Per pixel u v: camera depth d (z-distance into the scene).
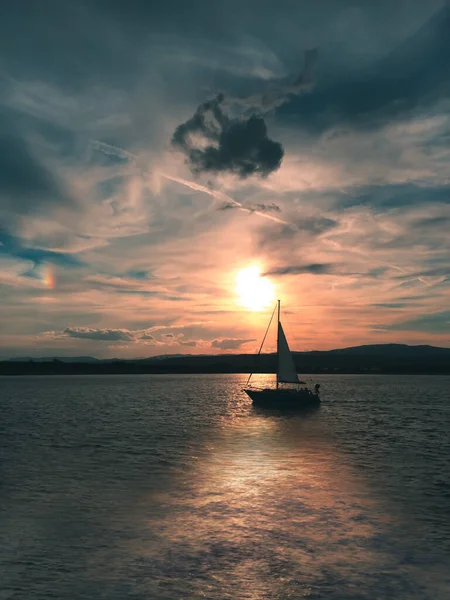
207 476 32.75
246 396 137.00
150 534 21.28
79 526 22.27
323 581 16.84
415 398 128.00
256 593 15.98
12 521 22.92
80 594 15.78
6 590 16.02
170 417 77.31
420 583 16.72
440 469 35.59
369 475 33.38
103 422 69.31
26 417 76.69
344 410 90.38
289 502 26.39
